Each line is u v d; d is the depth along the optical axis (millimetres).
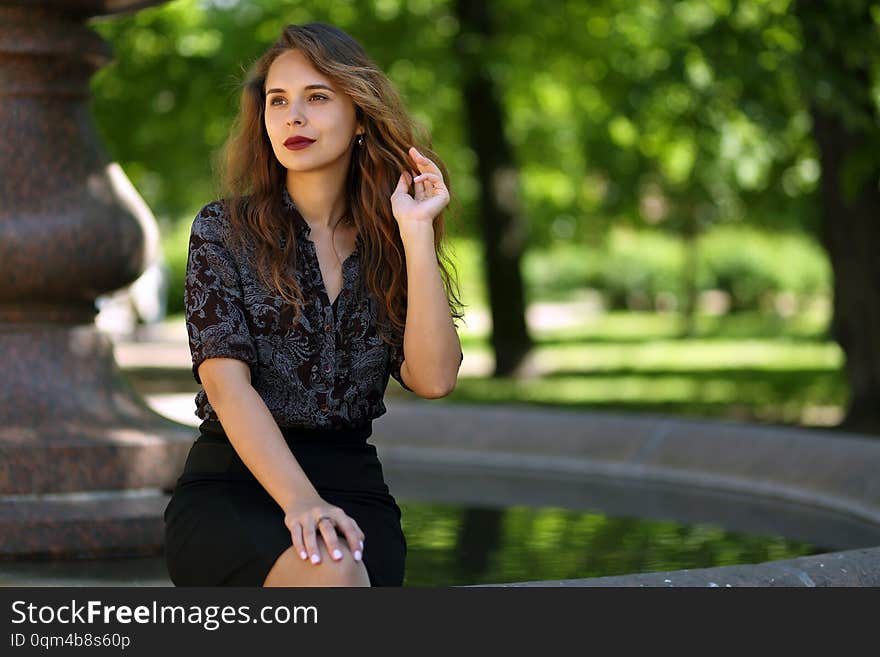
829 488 11055
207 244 5430
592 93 34531
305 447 5465
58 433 8523
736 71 19484
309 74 5590
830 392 30000
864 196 20578
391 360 5695
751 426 12555
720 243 80750
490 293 33312
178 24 31672
